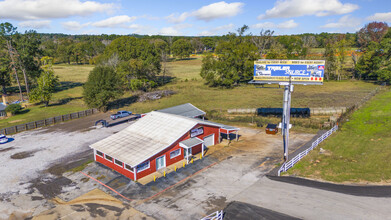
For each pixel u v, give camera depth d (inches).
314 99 2556.6
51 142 1567.4
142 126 1400.1
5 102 2650.1
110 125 1932.8
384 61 3326.8
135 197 947.3
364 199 814.5
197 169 1164.5
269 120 1882.4
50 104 2770.7
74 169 1190.3
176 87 3565.5
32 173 1158.3
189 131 1282.0
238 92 3149.6
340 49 3636.8
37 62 3307.1
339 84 3457.2
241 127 1795.0
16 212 874.1
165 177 1095.6
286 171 1088.2
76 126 1920.5
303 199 854.5
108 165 1205.1
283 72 1393.9
